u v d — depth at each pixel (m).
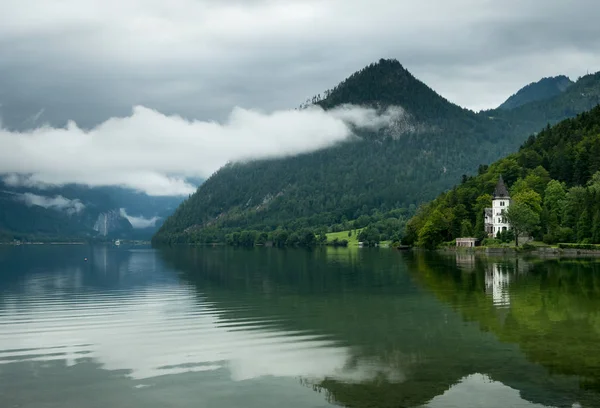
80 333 51.72
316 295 76.69
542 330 49.91
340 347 44.88
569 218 189.00
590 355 41.22
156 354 43.59
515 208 192.00
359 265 137.25
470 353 42.19
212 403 32.75
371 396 33.41
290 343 46.66
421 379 36.22
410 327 52.28
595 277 94.50
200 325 55.00
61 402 33.38
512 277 96.12
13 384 36.56
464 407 31.38
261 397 33.62
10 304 71.06
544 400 32.12
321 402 32.59
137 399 33.66
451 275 102.50
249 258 191.25
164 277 110.62
